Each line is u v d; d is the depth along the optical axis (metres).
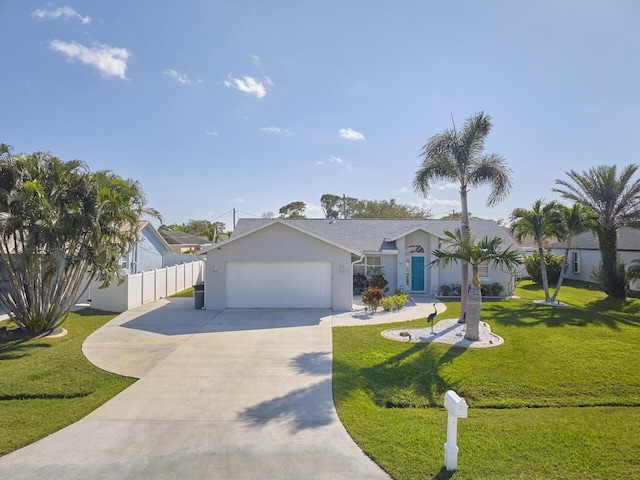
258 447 5.69
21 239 11.84
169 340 11.78
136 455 5.47
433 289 21.73
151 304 18.72
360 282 22.02
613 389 8.11
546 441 5.91
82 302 19.17
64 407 7.18
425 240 22.38
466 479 4.91
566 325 13.61
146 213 14.39
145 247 27.50
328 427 6.33
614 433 6.18
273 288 17.06
